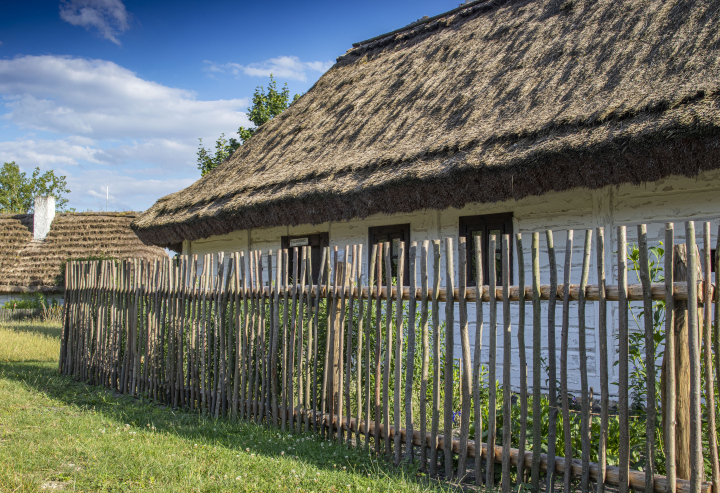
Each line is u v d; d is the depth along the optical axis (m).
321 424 4.70
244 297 5.50
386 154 7.84
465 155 6.57
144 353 6.89
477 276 3.74
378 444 4.27
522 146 6.15
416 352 5.16
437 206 6.98
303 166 9.37
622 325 3.12
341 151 9.17
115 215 22.47
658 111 5.37
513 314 6.93
